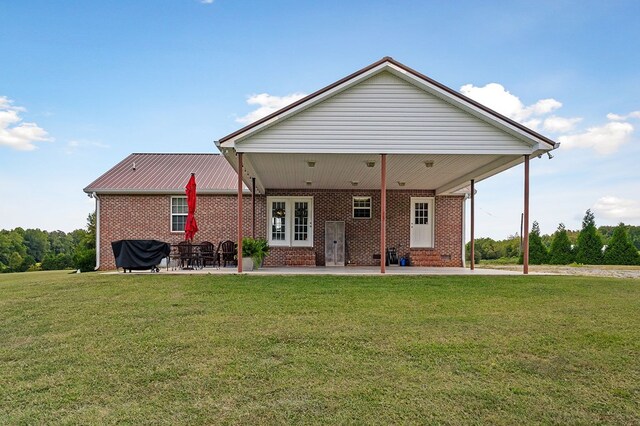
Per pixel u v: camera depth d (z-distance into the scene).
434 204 17.44
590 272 15.38
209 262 15.22
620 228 24.02
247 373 4.45
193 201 12.89
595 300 8.03
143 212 16.75
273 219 17.22
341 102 10.97
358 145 10.91
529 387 4.12
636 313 7.00
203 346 5.29
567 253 25.28
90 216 33.66
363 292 8.54
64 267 35.78
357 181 15.75
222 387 4.12
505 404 3.77
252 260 12.52
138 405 3.76
